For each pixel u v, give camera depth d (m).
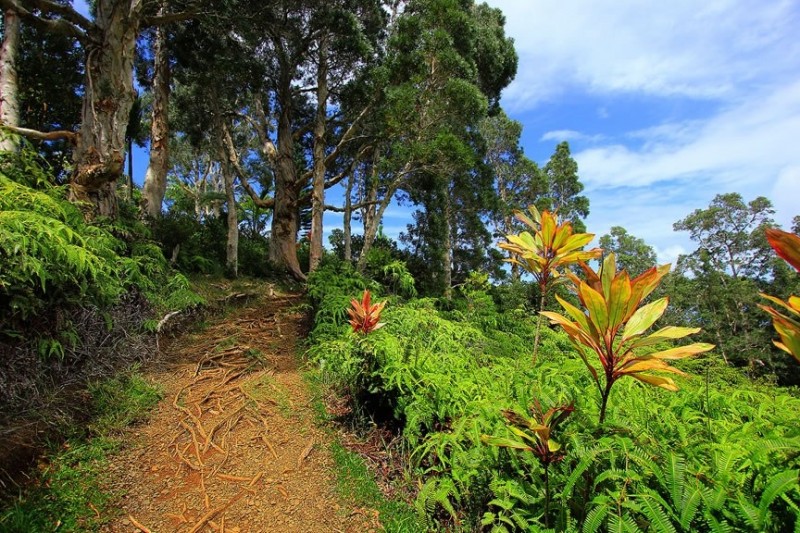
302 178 13.04
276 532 2.16
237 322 5.89
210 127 11.80
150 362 3.99
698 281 21.52
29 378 2.71
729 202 22.61
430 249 12.28
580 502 1.65
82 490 2.25
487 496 2.04
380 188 13.86
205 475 2.59
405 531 2.06
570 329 1.59
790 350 1.08
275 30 9.41
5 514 1.94
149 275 5.41
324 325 4.96
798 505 1.28
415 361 3.00
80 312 3.40
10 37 5.84
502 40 14.03
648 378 1.45
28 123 9.43
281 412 3.39
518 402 2.23
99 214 5.49
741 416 2.25
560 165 22.95
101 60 5.78
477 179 13.48
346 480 2.53
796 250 1.05
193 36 8.87
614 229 26.69
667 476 1.41
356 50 10.41
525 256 2.43
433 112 9.62
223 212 18.97
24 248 2.59
